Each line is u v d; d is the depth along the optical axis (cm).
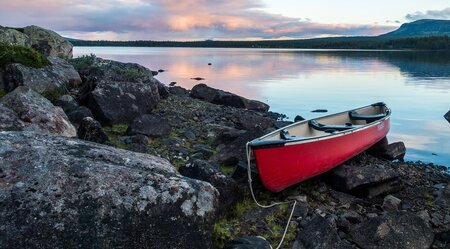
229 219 743
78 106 1348
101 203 507
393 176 956
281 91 3478
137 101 1466
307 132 1208
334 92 3438
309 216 779
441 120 2266
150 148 1073
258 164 826
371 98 3097
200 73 5338
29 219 480
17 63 1416
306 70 6072
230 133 1216
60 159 547
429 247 682
